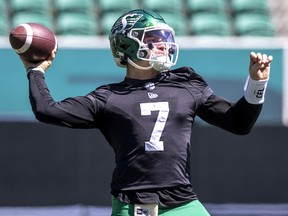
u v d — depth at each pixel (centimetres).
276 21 4662
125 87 1395
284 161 3212
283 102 3525
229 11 4684
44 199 3138
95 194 3152
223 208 3144
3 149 3147
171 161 1348
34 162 3155
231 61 3512
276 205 3195
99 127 1399
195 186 3172
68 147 3158
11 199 3131
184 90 1402
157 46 1395
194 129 3181
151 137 1350
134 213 1331
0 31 4278
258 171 3198
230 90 3512
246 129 1389
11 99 3456
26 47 1401
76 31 4338
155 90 1391
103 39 3669
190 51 3503
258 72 1346
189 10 4631
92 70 3472
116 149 1379
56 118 1341
